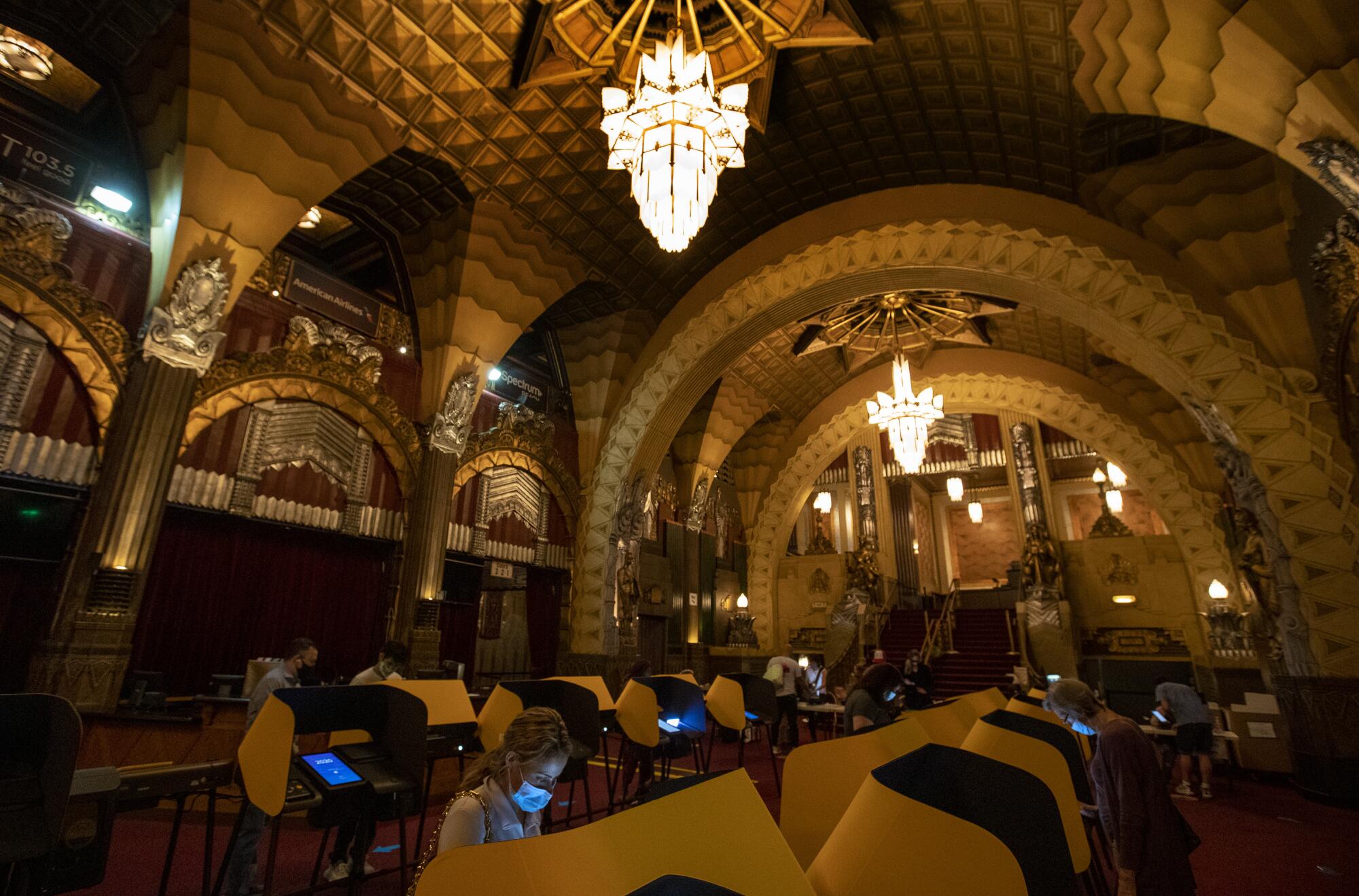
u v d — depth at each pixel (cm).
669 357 1488
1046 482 2011
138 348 798
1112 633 1786
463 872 128
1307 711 890
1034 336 1731
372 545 1080
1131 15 673
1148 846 285
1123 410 1742
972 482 2667
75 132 816
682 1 852
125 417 765
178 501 828
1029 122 1016
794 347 1809
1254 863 581
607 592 1436
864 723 501
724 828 148
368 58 864
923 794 182
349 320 1083
